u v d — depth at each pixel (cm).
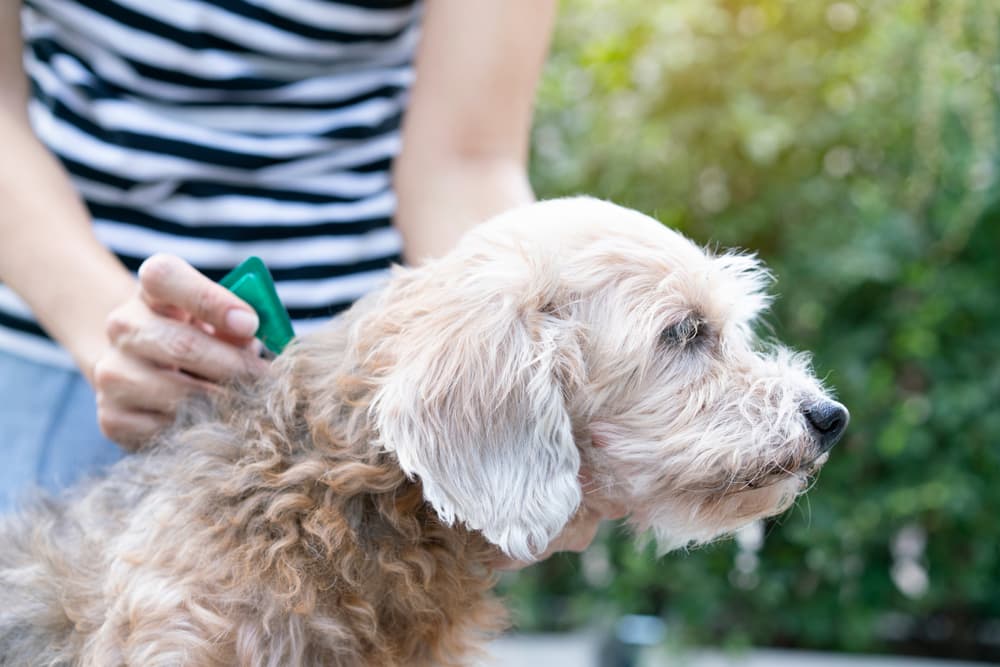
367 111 81
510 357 70
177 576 68
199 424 73
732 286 77
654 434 74
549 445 70
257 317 72
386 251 82
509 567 76
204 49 78
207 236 78
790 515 116
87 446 79
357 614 70
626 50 122
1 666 71
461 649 75
